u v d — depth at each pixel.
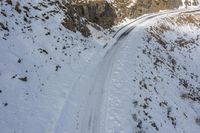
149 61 34.78
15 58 20.92
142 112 23.00
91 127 18.86
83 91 23.08
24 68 21.00
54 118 18.67
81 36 32.34
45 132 17.22
